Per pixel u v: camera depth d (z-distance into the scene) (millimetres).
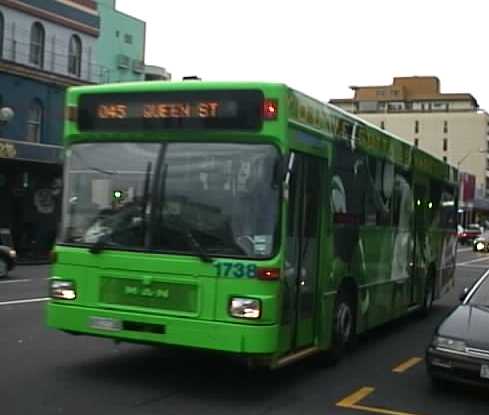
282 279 7301
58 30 36094
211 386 8086
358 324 10250
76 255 7883
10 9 33312
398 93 160250
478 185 141500
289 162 7480
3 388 7598
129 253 7652
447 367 7945
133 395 7543
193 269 7367
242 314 7172
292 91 7582
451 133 150875
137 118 7863
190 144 7645
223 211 7410
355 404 7641
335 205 9016
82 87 8203
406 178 12789
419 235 14031
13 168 32875
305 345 8297
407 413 7418
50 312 8016
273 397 7762
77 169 8109
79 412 6812
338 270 9242
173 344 7398
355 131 9766
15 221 33125
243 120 7430
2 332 10992
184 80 7777
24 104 33562
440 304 17812
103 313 7707
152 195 7695
